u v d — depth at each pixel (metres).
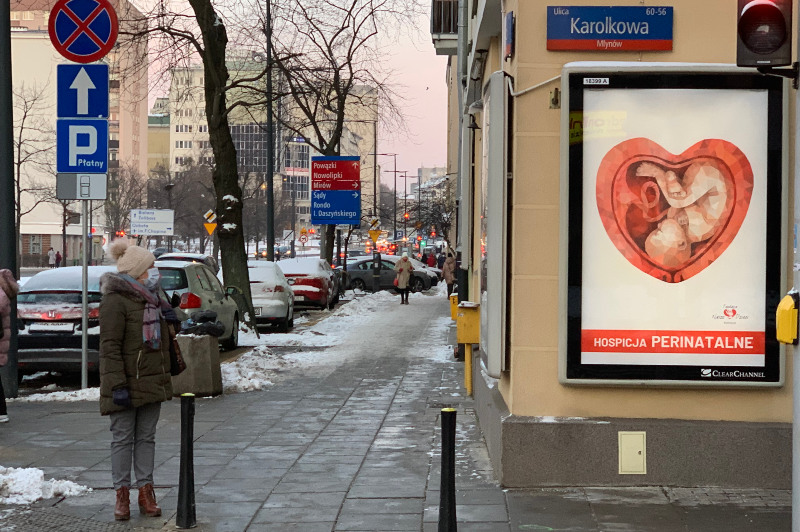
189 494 6.54
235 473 8.16
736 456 7.31
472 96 15.09
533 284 7.56
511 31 7.76
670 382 7.41
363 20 31.17
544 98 7.54
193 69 24.08
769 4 5.49
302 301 31.00
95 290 13.84
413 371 15.54
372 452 9.02
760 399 7.48
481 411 10.09
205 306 17.44
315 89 25.50
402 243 97.62
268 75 26.11
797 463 5.38
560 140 7.49
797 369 5.40
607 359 7.45
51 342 13.52
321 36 30.50
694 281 7.46
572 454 7.36
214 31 21.81
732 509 6.74
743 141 7.46
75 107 12.49
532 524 6.41
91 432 10.15
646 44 7.51
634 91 7.44
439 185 77.88
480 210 10.55
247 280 22.03
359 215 34.12
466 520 6.52
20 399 12.44
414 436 9.84
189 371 12.67
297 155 147.62
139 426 6.94
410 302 36.03
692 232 7.46
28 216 89.19
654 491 7.25
